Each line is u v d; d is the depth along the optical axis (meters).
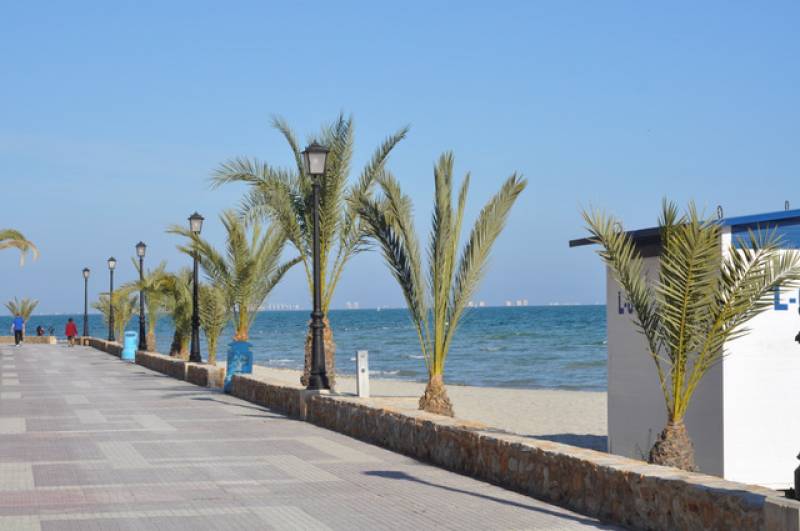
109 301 49.88
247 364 22.92
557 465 8.85
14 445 13.16
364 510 8.58
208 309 30.69
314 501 9.02
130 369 33.88
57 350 51.56
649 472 7.70
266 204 21.42
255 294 26.27
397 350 73.25
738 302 9.37
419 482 10.10
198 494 9.40
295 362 61.56
